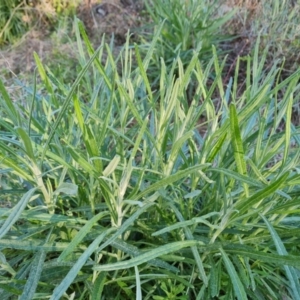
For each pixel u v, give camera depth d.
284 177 0.82
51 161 1.19
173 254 1.14
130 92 1.18
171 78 1.13
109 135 1.31
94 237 1.05
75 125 1.35
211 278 1.04
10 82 2.53
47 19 3.23
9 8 3.18
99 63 1.09
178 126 1.14
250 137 1.21
